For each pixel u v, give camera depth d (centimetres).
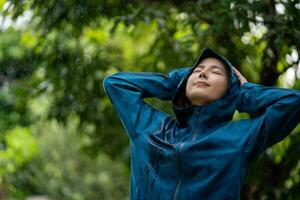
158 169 309
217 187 298
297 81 607
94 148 780
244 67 613
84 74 674
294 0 515
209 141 303
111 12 619
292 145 592
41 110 812
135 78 333
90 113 701
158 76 338
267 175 605
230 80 313
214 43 591
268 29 534
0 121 925
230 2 505
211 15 536
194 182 301
